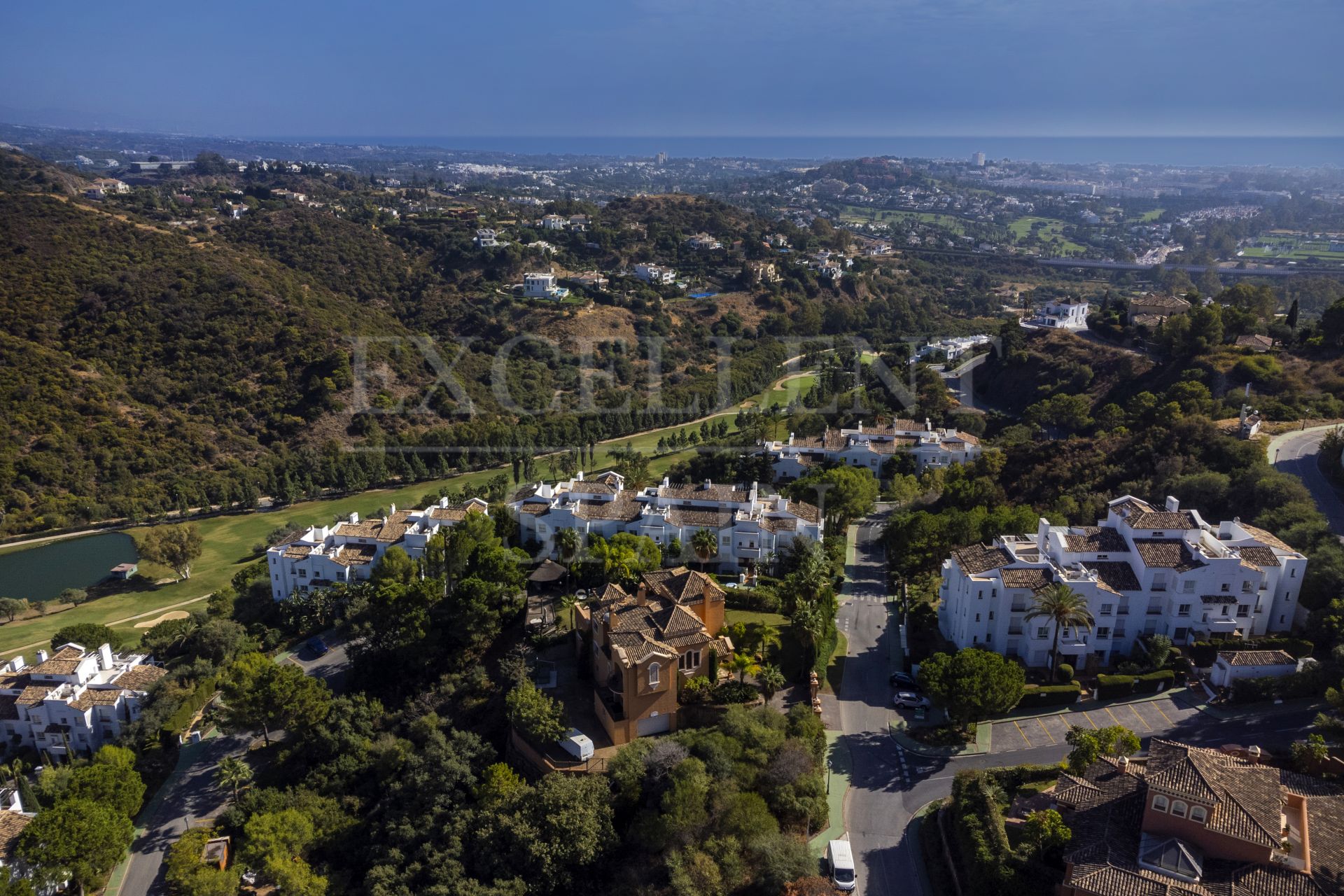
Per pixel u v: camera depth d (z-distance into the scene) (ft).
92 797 288.92
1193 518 326.65
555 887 237.25
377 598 365.61
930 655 333.21
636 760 253.44
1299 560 309.83
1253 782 203.10
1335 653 276.62
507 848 246.68
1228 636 309.63
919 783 264.72
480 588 355.97
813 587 338.95
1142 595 312.91
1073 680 304.30
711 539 409.49
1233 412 511.81
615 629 285.84
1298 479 388.98
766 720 273.13
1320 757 227.61
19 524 587.68
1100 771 234.38
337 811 293.23
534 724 272.10
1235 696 282.15
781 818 245.24
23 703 355.36
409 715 325.83
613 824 246.68
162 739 343.87
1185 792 194.49
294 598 430.20
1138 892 182.80
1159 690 295.69
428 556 407.85
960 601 334.03
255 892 272.72
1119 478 448.24
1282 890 180.96
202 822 306.96
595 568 386.52
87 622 463.01
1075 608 295.89
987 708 272.92
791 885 215.92
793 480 548.31
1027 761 269.23
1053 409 652.07
